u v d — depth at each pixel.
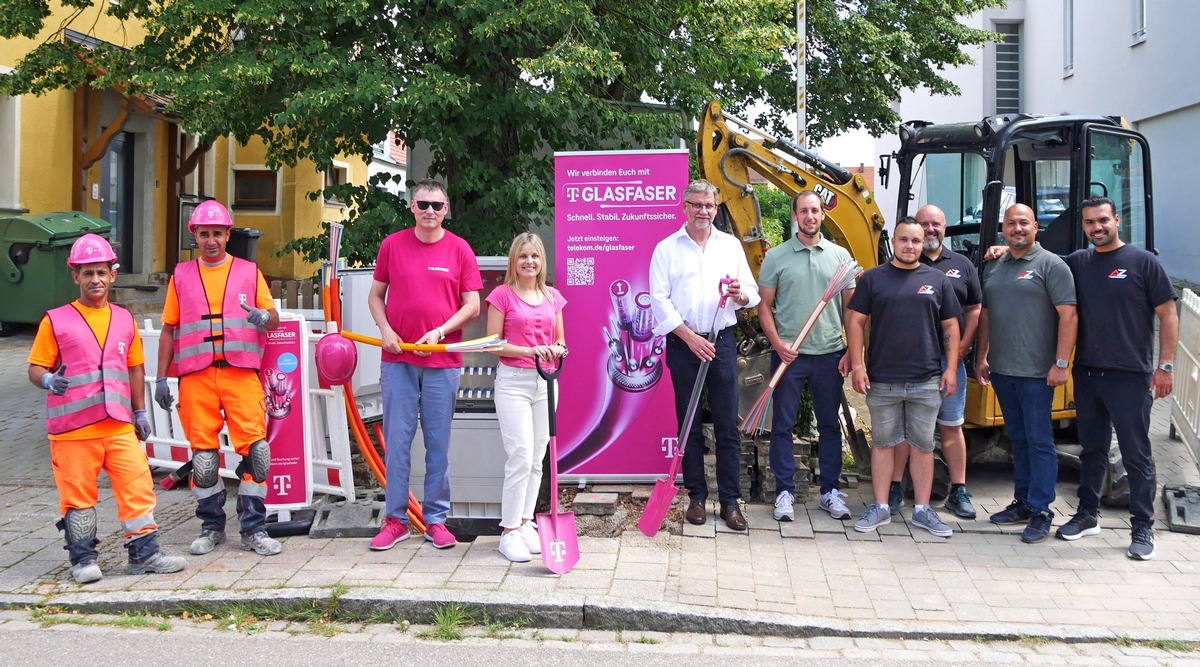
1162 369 5.43
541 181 8.94
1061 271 5.59
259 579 4.82
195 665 4.01
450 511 5.85
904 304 5.65
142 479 4.94
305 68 7.67
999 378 5.88
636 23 9.66
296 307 9.27
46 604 4.58
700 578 4.91
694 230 5.61
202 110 8.46
